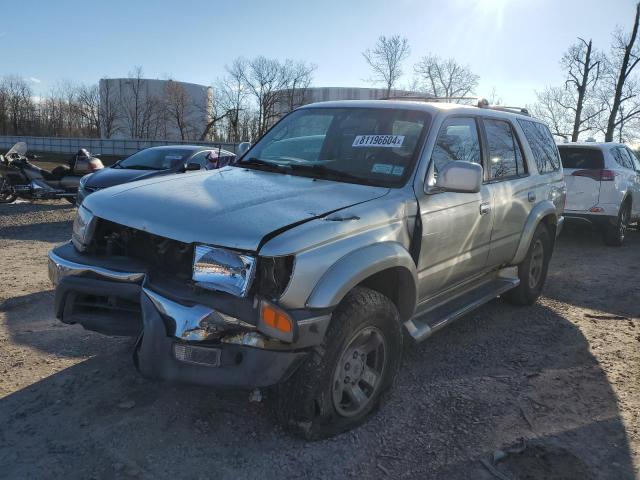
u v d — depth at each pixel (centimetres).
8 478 270
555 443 319
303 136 431
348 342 303
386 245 323
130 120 6388
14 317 495
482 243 448
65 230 992
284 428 309
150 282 296
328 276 285
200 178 373
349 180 370
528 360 439
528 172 537
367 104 435
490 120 485
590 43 2906
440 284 407
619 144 1040
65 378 376
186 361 273
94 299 323
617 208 934
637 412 358
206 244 279
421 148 379
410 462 297
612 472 294
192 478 276
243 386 273
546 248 597
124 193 342
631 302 619
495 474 288
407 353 445
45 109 7100
